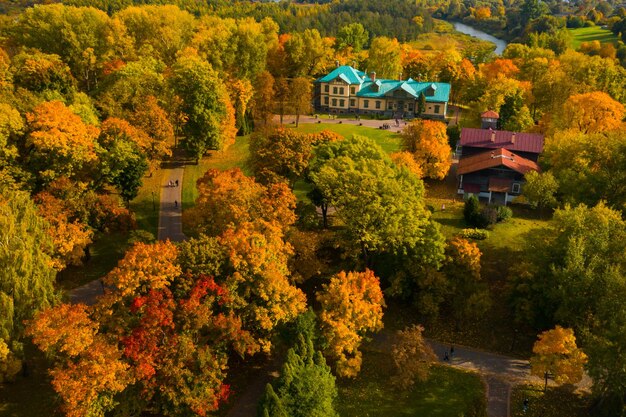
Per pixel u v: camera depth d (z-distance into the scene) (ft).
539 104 428.56
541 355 171.83
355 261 225.76
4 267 163.53
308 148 260.01
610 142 257.14
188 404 148.25
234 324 159.12
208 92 317.22
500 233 253.44
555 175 278.87
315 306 215.10
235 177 229.66
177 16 479.82
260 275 171.12
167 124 291.99
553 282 193.47
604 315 174.81
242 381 180.55
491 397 179.73
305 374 154.10
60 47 411.13
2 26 519.60
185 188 302.66
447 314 217.56
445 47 639.76
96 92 347.36
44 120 237.86
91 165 247.50
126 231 235.40
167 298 153.89
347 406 174.60
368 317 181.98
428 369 185.57
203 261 163.73
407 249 216.13
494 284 225.97
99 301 154.30
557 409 174.70
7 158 230.27
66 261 211.82
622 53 605.31
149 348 142.72
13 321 158.51
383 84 478.18
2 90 282.15
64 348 133.69
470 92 462.60
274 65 498.28
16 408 157.58
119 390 138.41
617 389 157.99
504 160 292.20
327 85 479.00
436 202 287.69
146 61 356.79
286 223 212.43
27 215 187.21
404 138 317.01
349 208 209.97
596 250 190.49
